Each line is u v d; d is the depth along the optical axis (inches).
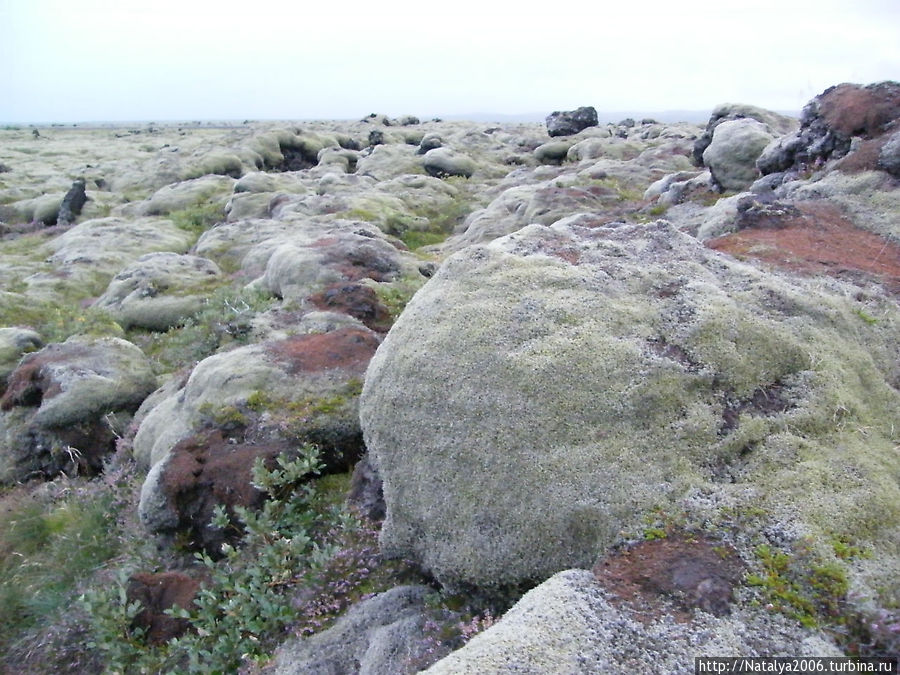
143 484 388.5
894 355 289.4
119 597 313.9
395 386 268.2
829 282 338.3
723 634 168.7
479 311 273.9
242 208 1283.2
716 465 222.5
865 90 585.6
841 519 197.9
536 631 171.0
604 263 309.7
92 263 1000.9
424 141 1897.1
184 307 749.9
